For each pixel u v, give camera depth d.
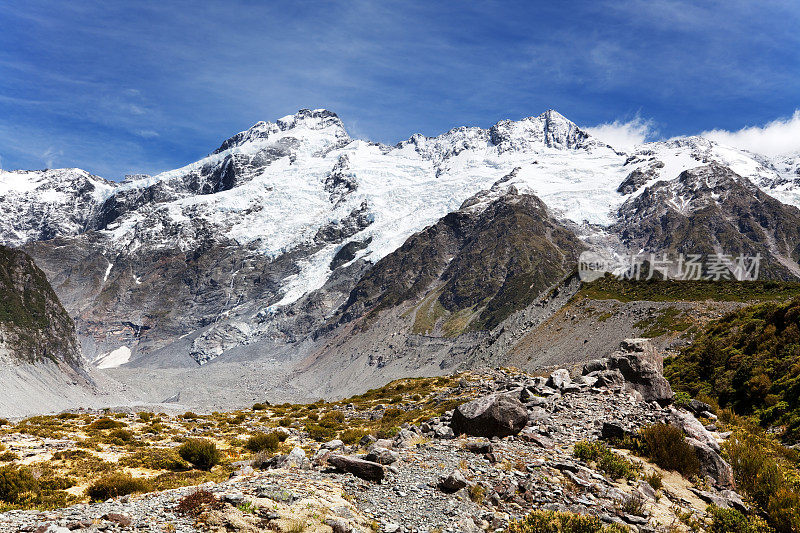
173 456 29.88
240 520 12.71
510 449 20.56
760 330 46.91
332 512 13.77
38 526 11.95
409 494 16.05
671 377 49.75
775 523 17.59
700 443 21.45
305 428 44.47
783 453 25.50
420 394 63.56
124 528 12.38
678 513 16.94
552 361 97.06
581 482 17.53
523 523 14.57
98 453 30.67
